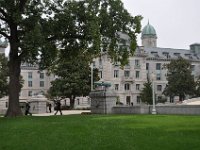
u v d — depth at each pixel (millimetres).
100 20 30000
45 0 30422
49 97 75750
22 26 30594
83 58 35406
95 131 16172
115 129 16672
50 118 25688
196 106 29125
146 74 114750
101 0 30781
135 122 19859
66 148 12914
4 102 97125
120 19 30859
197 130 15422
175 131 15320
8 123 21875
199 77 99500
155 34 136875
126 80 109938
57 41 32375
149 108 34156
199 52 133625
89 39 30750
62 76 73562
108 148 12594
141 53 114312
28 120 23703
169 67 96250
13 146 13758
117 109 35875
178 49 130625
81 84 72625
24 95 119562
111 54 32094
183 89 94438
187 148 12086
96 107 37125
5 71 72562
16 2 29875
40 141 14266
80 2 30125
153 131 15523
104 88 38688
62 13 30062
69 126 18203
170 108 31281
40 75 122500
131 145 12781
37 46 27938
